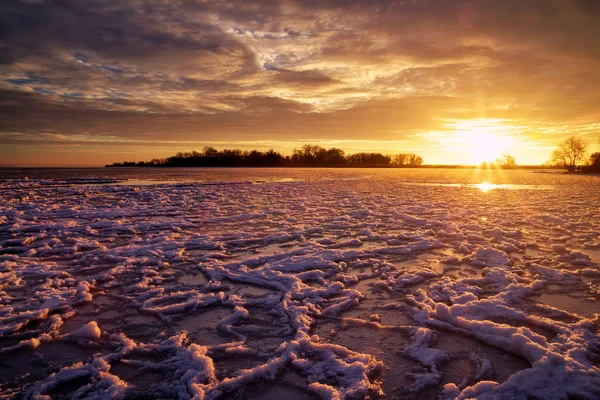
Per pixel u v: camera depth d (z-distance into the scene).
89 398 2.90
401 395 2.96
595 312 4.38
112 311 4.57
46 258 6.77
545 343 3.53
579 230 8.97
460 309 4.35
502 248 7.19
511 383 2.91
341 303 4.64
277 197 16.98
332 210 12.72
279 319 4.31
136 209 12.91
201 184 25.36
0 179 29.94
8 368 3.35
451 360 3.44
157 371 3.30
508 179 33.91
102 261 6.60
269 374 3.22
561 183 27.73
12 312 4.41
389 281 5.48
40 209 12.82
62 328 4.11
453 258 6.54
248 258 6.64
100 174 41.75
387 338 3.87
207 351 3.61
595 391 2.78
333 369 3.27
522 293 4.88
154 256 6.87
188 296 5.00
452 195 17.78
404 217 10.87
